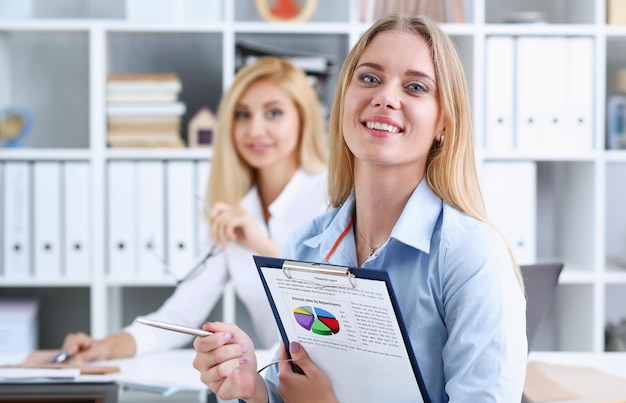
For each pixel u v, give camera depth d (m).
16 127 3.53
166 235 3.42
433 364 1.38
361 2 3.44
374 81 1.38
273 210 2.83
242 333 1.49
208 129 3.48
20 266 3.41
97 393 1.86
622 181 3.86
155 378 2.15
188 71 3.83
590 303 3.45
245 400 1.49
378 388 1.38
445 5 3.44
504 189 3.42
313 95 2.88
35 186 3.40
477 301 1.30
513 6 3.81
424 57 1.37
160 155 3.41
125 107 3.42
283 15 3.49
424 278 1.39
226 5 3.39
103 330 3.41
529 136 3.41
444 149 1.39
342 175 1.57
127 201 3.40
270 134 2.81
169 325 1.46
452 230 1.37
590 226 3.46
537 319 1.97
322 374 1.43
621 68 3.75
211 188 2.91
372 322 1.32
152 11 3.41
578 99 3.41
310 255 1.60
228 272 2.83
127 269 3.42
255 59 3.48
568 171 3.74
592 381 1.95
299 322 1.41
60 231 3.42
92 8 3.80
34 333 3.59
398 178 1.42
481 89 3.40
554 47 3.40
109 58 3.62
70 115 3.85
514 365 1.29
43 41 3.82
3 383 1.92
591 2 3.42
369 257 1.48
